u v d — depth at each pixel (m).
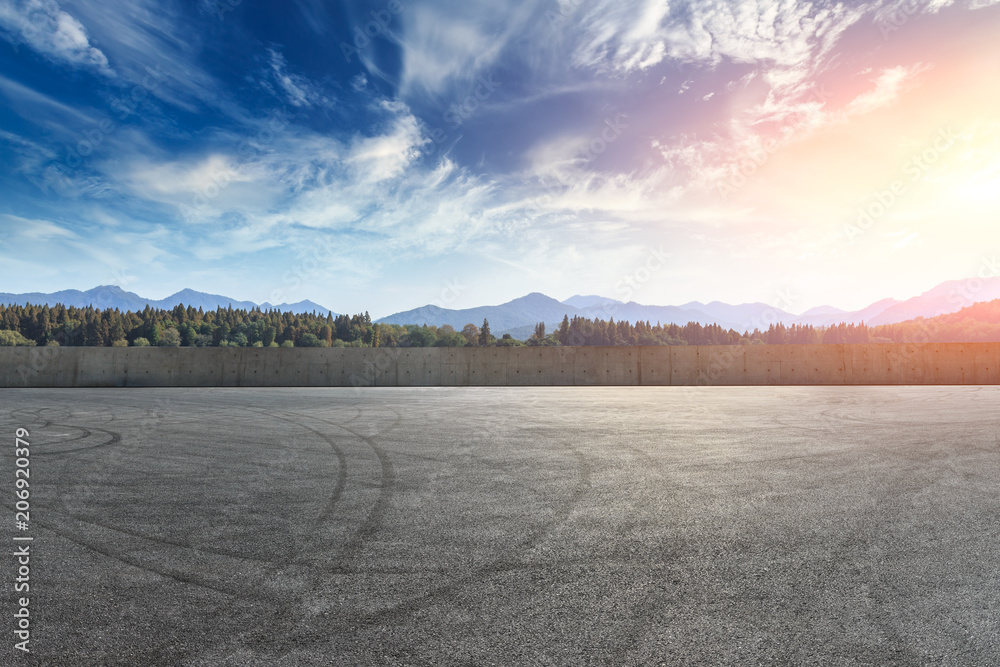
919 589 3.01
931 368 23.30
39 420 10.72
